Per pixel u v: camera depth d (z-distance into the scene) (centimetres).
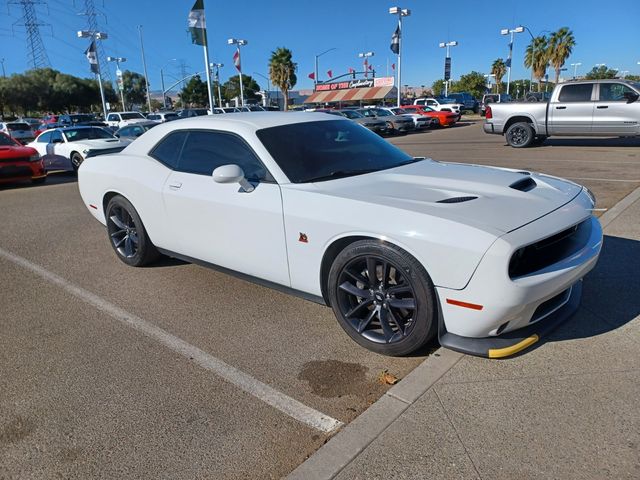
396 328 312
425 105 3572
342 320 322
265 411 263
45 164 1376
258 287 433
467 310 265
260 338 342
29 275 490
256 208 346
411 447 227
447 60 4975
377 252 289
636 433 228
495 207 285
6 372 310
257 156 359
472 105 4606
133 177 451
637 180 815
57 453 237
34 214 797
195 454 233
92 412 267
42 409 271
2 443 246
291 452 232
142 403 273
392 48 3656
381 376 289
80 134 1363
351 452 226
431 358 298
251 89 8706
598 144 1416
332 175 352
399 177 347
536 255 273
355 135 416
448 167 384
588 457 215
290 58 5369
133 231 486
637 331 319
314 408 264
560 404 251
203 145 404
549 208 292
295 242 329
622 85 1230
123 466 227
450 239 262
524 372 279
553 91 1325
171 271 484
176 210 411
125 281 463
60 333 361
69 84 6581
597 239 313
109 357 324
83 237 635
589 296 373
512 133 1417
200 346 335
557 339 313
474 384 271
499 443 227
